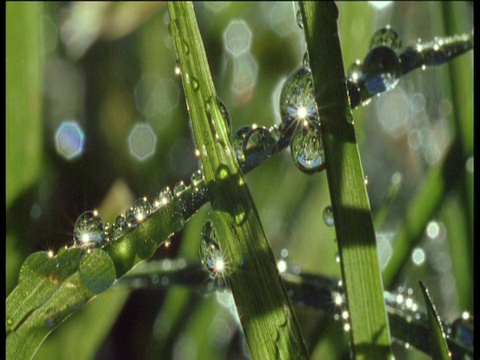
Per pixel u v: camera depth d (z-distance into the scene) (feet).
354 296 0.54
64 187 0.71
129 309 0.70
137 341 0.70
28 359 0.55
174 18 0.55
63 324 0.67
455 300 0.72
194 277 0.65
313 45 0.54
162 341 0.70
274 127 0.58
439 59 0.62
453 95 0.68
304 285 0.62
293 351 0.53
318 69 0.54
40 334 0.55
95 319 0.68
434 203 0.67
